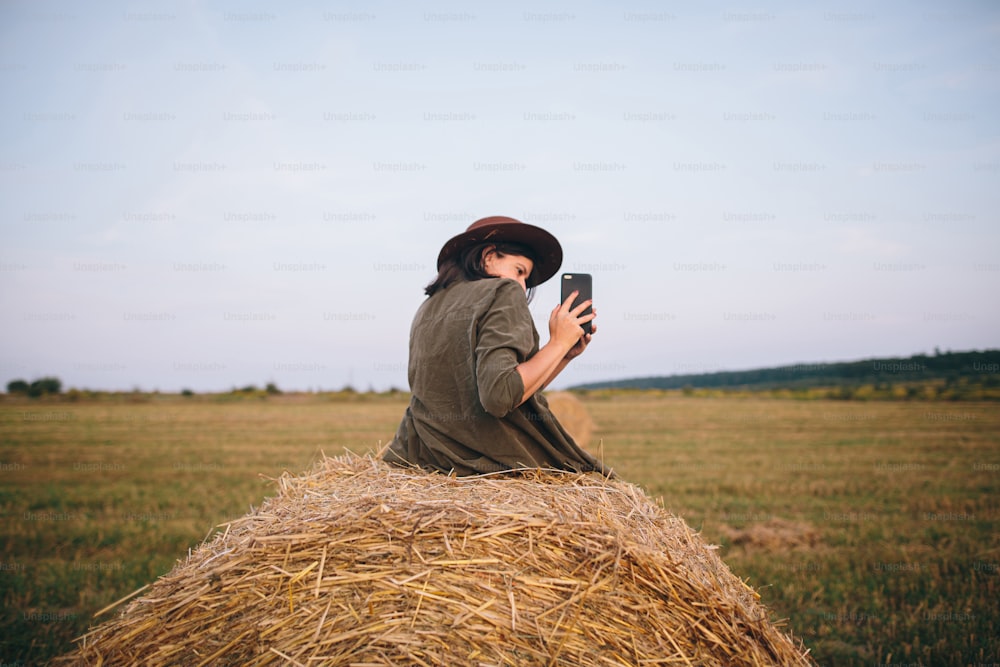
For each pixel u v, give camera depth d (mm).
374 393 55750
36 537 7371
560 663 1939
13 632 4344
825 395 48906
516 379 2355
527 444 2734
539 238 2951
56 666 2084
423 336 2811
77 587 5426
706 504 9312
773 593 5273
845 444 18594
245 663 1960
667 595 2100
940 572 5895
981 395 43688
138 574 5801
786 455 15758
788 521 8094
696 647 2088
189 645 2020
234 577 2045
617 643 2002
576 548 2082
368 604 1963
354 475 2736
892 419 29016
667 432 22656
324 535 2064
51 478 12430
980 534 7398
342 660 1913
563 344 2557
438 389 2709
